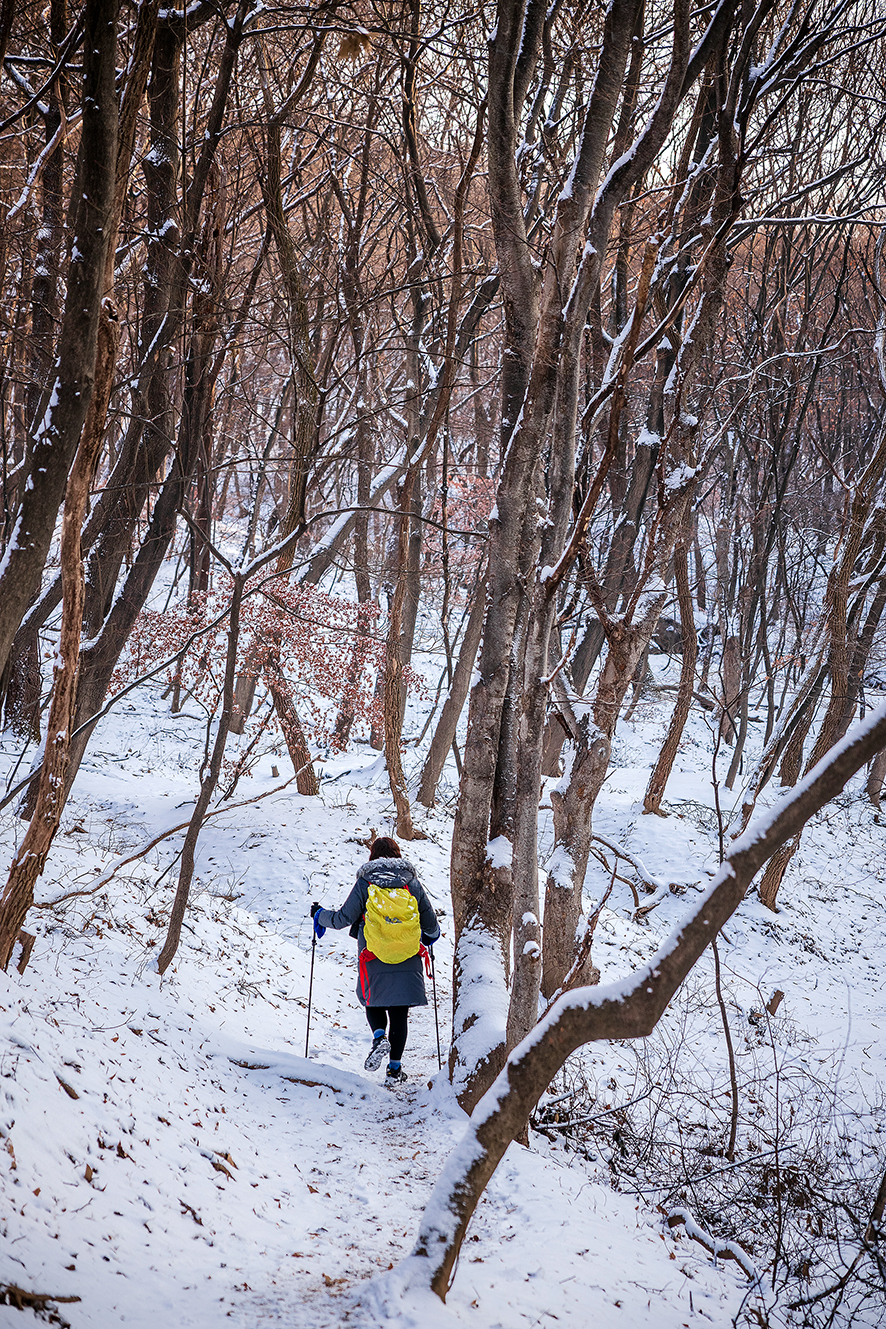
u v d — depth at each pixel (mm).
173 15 8078
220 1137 3879
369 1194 3826
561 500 5379
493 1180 4090
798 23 8492
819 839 18578
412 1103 5199
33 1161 2768
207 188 9359
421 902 5977
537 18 5582
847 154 14602
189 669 12203
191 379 8609
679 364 6391
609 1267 3482
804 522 20203
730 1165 5246
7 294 7965
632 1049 7316
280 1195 3660
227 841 12125
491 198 5777
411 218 11227
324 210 11711
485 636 5902
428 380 14664
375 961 5707
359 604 14578
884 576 15031
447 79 10211
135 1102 3584
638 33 5441
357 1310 2592
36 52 8422
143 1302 2445
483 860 5789
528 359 6176
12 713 12281
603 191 5422
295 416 6285
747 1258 4059
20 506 3574
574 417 5434
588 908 11805
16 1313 2100
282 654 12945
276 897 10703
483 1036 5039
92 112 3508
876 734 2506
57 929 5184
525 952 4727
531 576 5961
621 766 21734
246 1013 6070
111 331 3670
